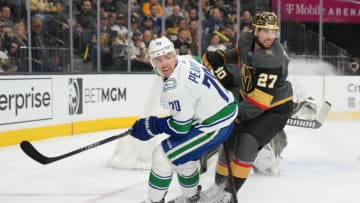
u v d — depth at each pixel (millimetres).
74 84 9742
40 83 8961
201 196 4258
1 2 9508
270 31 4125
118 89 10797
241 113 4324
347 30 15539
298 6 15094
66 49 10508
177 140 3809
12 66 9625
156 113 8547
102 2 11609
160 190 3869
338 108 12500
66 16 10523
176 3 13039
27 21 9844
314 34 13648
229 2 13648
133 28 12133
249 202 4809
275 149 5988
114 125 10734
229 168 4004
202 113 3762
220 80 4723
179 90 3613
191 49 12906
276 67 4141
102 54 11531
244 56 4332
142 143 6477
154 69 3908
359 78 12539
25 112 8664
